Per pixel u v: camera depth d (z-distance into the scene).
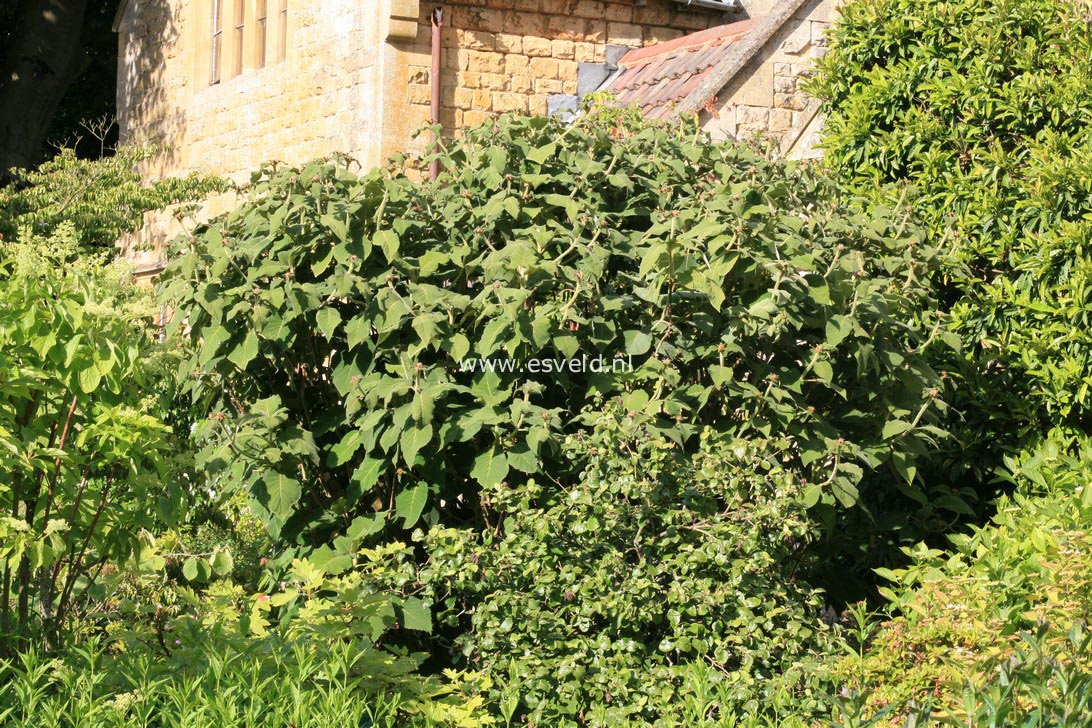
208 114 14.18
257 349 5.20
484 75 11.45
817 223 5.79
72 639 4.76
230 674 4.09
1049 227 6.36
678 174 6.02
